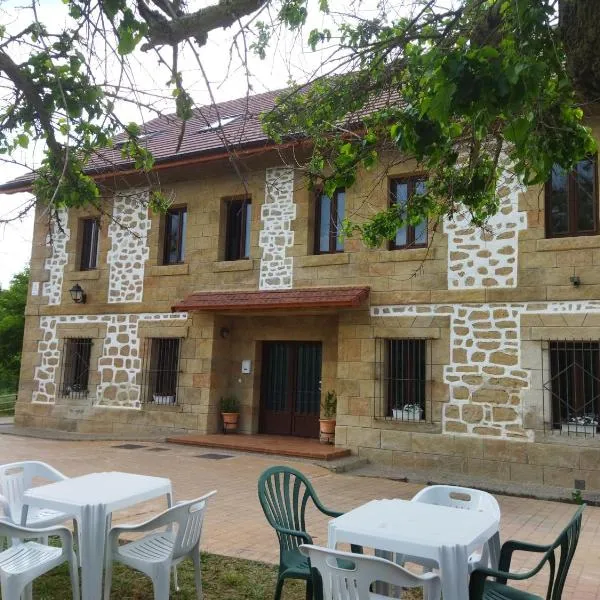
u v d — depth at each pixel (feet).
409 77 17.63
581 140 15.74
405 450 34.19
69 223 48.62
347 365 36.58
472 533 10.54
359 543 10.58
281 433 41.91
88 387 46.19
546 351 31.30
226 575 16.02
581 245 30.89
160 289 44.16
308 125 19.99
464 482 30.73
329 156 20.26
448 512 11.99
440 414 33.58
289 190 39.93
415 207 22.20
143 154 20.72
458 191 19.85
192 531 13.55
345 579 9.83
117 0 14.51
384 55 16.83
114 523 20.39
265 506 12.87
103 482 14.96
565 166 15.94
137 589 15.39
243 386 42.63
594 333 30.19
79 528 13.28
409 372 35.37
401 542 10.17
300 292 37.99
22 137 17.93
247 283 40.86
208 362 41.70
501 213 33.17
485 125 12.23
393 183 36.60
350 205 37.35
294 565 12.81
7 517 15.29
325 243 39.55
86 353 47.32
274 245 40.14
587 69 10.80
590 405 30.19
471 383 32.96
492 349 32.60
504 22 13.32
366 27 18.34
